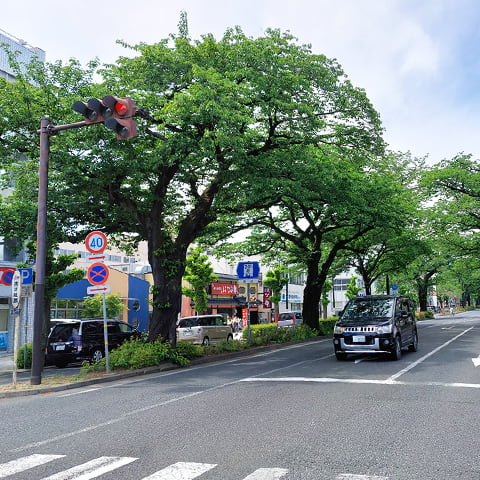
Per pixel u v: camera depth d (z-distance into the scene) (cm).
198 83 1210
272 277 4147
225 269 5144
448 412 645
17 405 842
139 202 1614
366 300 1413
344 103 1547
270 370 1156
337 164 1706
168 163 1357
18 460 488
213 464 452
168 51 1395
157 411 714
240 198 1738
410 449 487
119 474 432
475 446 493
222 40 1439
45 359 1644
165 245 1499
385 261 3744
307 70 1436
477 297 12450
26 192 1636
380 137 1659
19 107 1375
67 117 1361
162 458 477
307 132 1451
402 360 1248
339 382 914
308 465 442
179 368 1334
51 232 1552
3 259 2406
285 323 3347
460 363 1157
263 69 1359
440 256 4212
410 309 1505
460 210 3256
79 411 746
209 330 2395
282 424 599
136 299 3462
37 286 1102
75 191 1489
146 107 1348
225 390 881
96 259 1228
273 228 2500
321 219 2502
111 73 1402
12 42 2670
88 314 2928
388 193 2072
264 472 425
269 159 1427
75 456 496
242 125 1395
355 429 567
